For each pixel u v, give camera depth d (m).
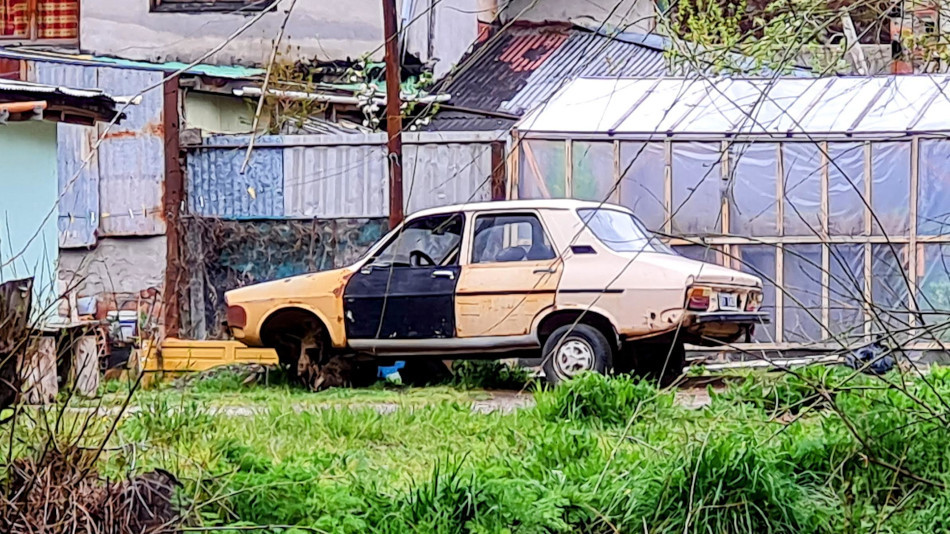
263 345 12.05
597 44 19.94
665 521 5.58
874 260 13.41
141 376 7.55
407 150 15.64
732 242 13.62
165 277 16.48
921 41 9.52
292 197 16.27
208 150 16.52
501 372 12.01
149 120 16.61
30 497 5.01
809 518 5.70
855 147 12.52
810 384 6.26
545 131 13.90
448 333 11.36
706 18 12.63
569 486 5.91
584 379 8.62
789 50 5.90
